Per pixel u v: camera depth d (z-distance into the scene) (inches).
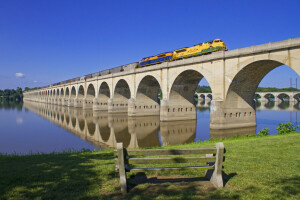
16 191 279.4
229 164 375.9
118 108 2906.0
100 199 251.9
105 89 3270.2
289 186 276.5
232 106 1520.7
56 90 5221.5
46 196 263.0
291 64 1103.6
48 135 1533.0
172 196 254.2
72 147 1170.0
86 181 309.6
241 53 1320.1
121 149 269.7
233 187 277.9
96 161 429.1
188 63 1707.7
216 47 1589.6
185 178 314.7
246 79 1446.9
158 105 2581.2
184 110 2073.1
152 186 284.4
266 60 1232.2
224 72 1448.1
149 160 277.0
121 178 273.0
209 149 279.3
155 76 2107.5
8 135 1545.3
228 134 1409.9
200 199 246.2
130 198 251.8
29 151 1098.1
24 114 3004.4
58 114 2928.2
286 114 2512.3
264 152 467.8
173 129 1657.2
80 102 4028.1
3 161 466.0
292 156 429.7
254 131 1483.8
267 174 320.5
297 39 1064.8
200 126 1761.8
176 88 1978.3
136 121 2107.5
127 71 2524.6
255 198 246.8
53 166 397.7
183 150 278.5
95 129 1742.1
